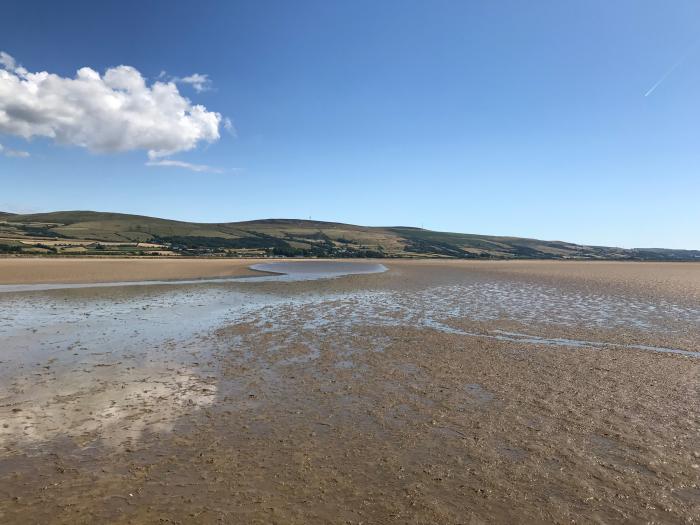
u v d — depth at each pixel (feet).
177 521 21.26
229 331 63.62
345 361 48.62
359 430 31.24
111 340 57.77
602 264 369.71
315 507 22.49
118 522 21.16
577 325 69.67
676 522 21.45
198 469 25.99
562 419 33.04
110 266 189.37
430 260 443.32
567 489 24.12
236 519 21.47
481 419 33.09
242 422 32.53
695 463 26.73
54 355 50.34
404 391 39.09
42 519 21.30
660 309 86.02
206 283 136.67
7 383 40.73
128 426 31.78
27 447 28.53
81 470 25.77
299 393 38.58
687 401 36.60
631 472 25.73
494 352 52.70
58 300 94.53
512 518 21.72
